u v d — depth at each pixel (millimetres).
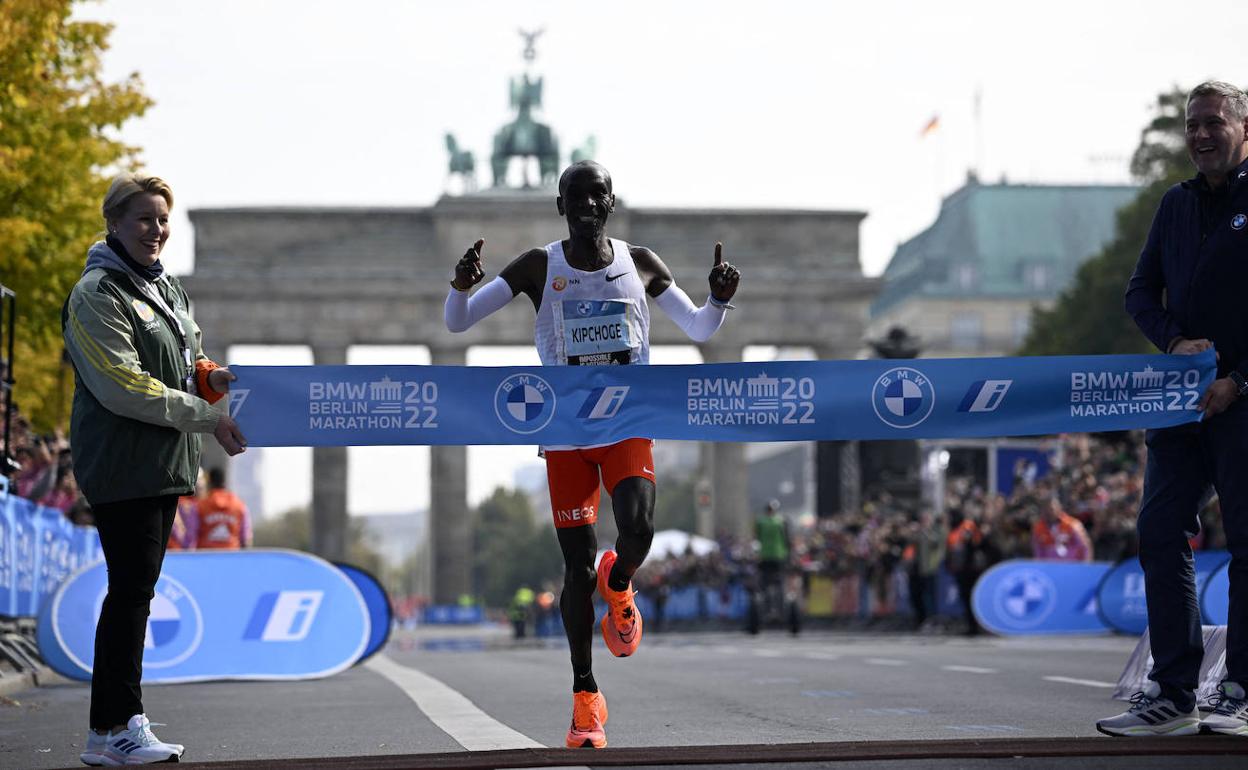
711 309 7863
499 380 7691
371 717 11203
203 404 7367
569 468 7758
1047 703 11398
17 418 20062
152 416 7234
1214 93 7684
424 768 6508
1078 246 133500
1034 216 134500
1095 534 29828
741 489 94000
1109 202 135000
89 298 7320
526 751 7133
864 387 7941
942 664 17078
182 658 16375
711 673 16219
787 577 34750
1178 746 6934
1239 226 7676
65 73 25750
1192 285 7789
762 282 93500
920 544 33625
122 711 7367
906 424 7969
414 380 7719
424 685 15305
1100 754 6801
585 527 7750
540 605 72750
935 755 6801
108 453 7301
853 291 93812
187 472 7516
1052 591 26234
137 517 7383
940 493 38688
